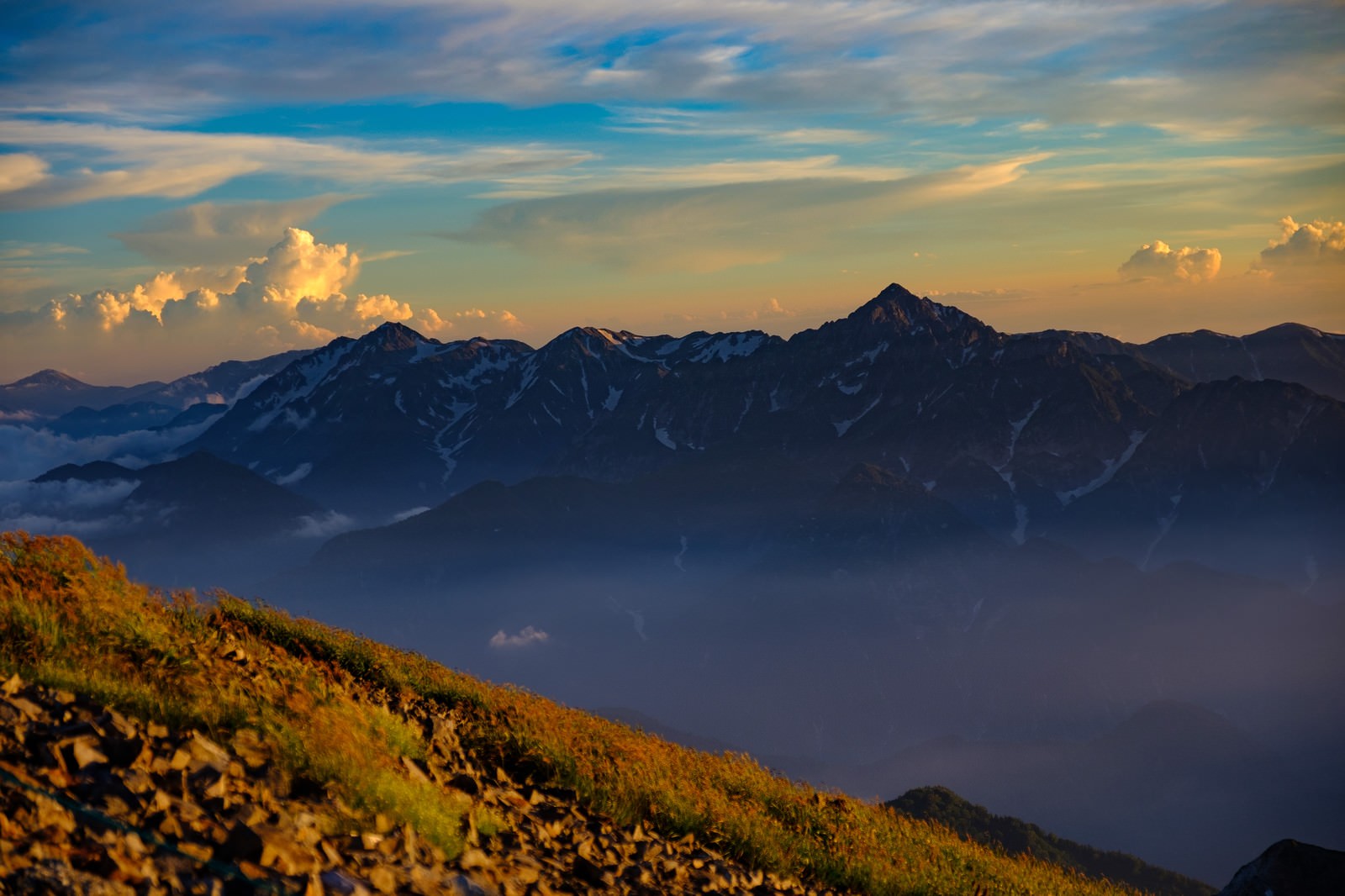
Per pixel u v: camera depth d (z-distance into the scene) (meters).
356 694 13.41
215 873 6.15
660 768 15.32
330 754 8.66
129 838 6.04
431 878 7.45
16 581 10.65
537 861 9.30
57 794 6.27
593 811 12.37
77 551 12.23
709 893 10.41
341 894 6.47
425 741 12.42
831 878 13.36
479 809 9.70
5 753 6.57
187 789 7.09
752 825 13.87
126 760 7.06
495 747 13.72
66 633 9.71
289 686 11.01
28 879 5.25
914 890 13.77
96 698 8.37
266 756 8.41
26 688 7.82
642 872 10.14
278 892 6.15
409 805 8.59
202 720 8.64
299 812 7.55
